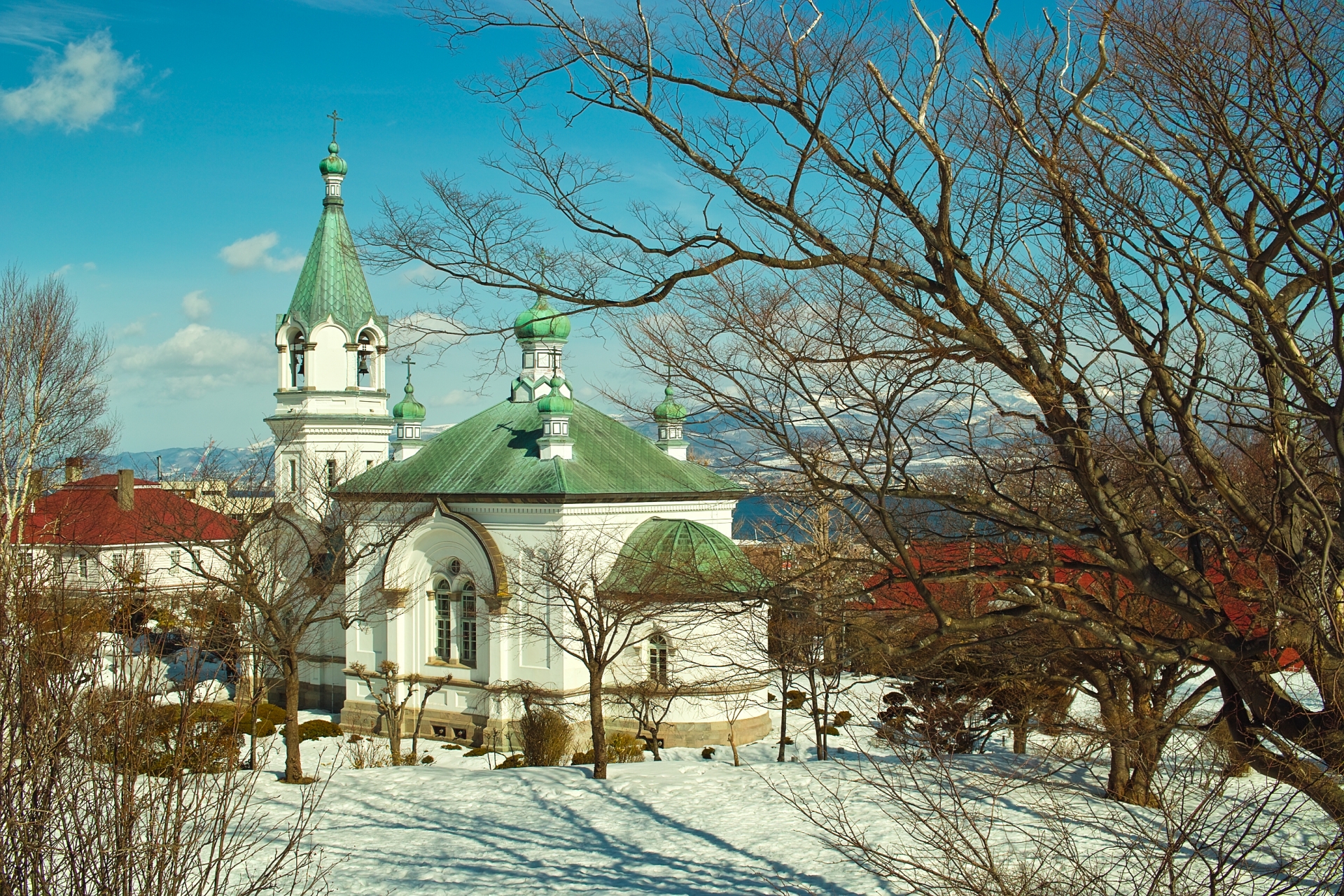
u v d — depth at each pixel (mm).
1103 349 12969
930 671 22141
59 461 51719
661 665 43781
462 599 47281
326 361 57219
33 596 11367
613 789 30953
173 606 19875
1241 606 20453
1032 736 34531
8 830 10617
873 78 12570
